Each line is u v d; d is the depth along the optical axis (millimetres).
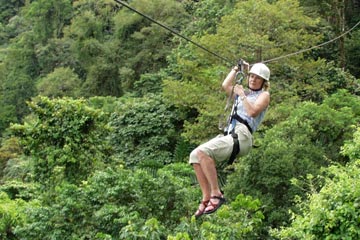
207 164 7980
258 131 21031
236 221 13273
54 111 20016
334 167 11672
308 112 18688
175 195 14875
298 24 24953
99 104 36656
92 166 19750
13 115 55844
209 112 22203
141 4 46688
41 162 19641
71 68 55906
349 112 19312
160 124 29062
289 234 10648
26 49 60281
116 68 47719
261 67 8469
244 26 23922
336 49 34219
